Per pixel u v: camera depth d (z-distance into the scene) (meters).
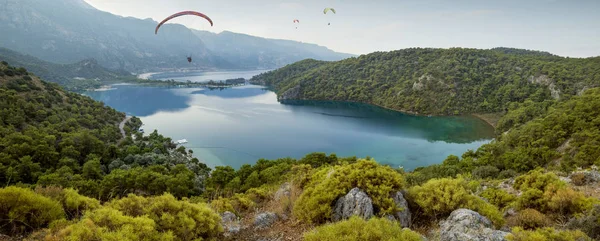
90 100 125.50
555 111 81.38
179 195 39.38
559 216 11.51
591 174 16.78
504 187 18.89
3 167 45.53
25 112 75.25
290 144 105.19
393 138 111.25
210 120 145.75
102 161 64.88
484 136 112.75
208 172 71.75
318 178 14.55
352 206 10.55
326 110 178.25
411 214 11.50
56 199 10.38
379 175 11.70
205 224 9.85
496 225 10.36
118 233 7.80
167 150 83.38
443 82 171.25
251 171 42.94
